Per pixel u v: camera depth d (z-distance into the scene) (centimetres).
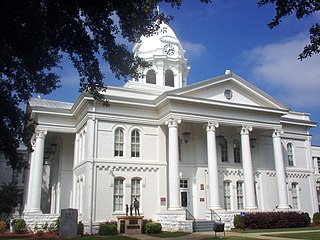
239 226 2850
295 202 3778
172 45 4150
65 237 2348
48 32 1066
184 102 3033
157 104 3145
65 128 3391
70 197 3506
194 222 2689
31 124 1585
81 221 2781
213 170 3002
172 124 2970
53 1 1098
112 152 2991
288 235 2178
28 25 953
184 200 3164
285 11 997
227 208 3291
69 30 1227
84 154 3020
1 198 4147
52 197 3744
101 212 2831
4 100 1388
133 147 3103
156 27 1339
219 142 3316
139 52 4150
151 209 3005
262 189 3516
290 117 4044
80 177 3070
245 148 3222
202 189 3188
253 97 3403
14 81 1375
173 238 2178
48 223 3030
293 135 3959
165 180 3094
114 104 3067
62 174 3538
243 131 3259
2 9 902
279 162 3372
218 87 3250
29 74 1340
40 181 3158
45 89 1391
